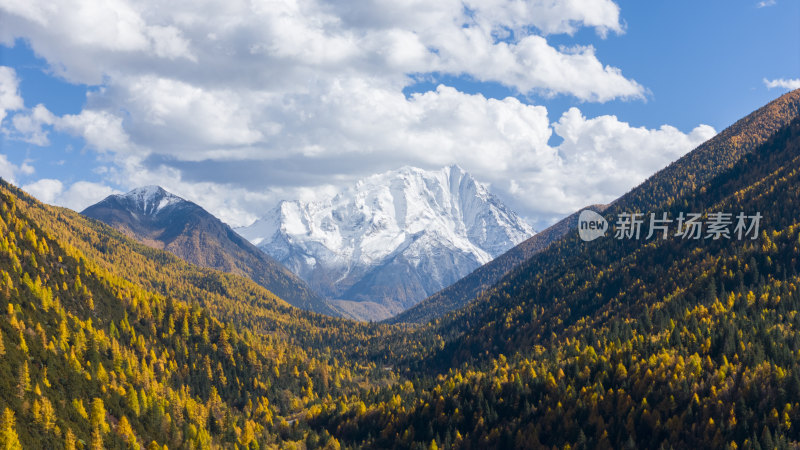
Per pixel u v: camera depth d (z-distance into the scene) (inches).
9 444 7214.6
